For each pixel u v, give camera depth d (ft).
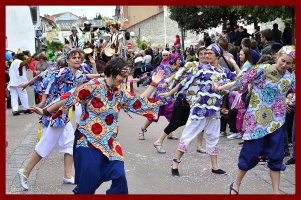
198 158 27.07
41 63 48.19
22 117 45.88
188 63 23.47
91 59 28.86
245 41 33.73
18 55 47.78
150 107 16.84
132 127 38.04
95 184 15.78
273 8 50.55
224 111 32.14
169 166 25.18
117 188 15.81
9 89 49.08
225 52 31.91
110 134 16.02
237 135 32.24
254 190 20.66
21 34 100.53
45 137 20.86
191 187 21.34
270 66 18.20
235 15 83.30
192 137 23.02
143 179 22.71
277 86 18.19
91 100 15.92
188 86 23.24
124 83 17.35
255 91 18.47
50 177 23.24
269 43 33.45
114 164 15.93
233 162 25.88
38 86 21.24
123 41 45.93
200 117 22.86
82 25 43.96
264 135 18.33
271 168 18.69
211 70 23.17
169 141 32.17
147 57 71.41
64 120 20.80
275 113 18.37
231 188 19.12
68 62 21.62
